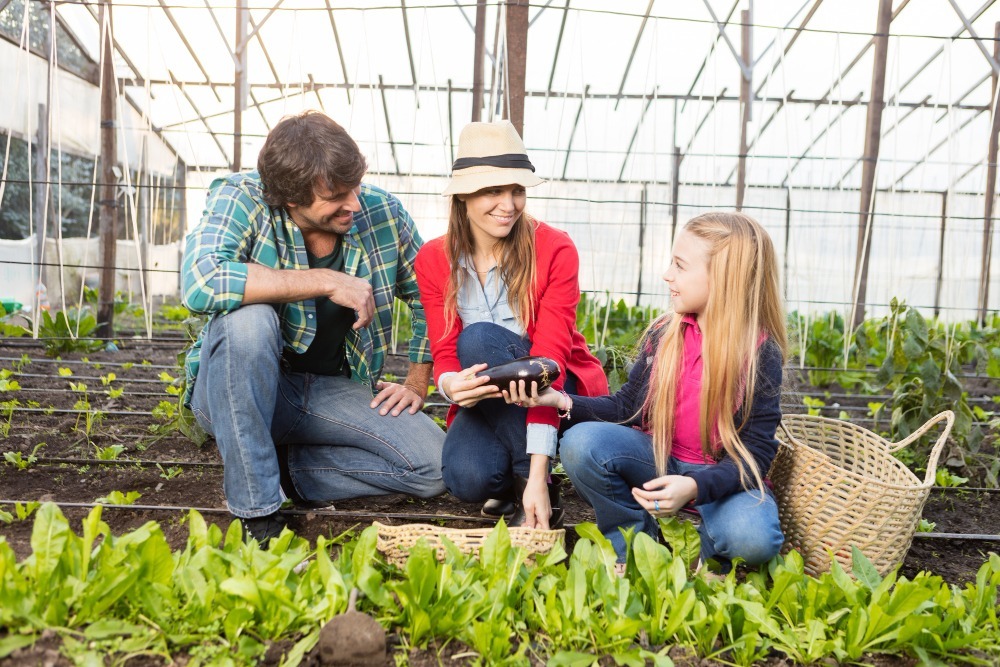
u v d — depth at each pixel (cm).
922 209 1040
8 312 610
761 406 196
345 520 239
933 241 1038
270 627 157
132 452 302
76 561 161
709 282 197
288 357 240
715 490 186
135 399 385
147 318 543
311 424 238
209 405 207
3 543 158
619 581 170
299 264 224
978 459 334
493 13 795
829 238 1034
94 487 262
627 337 527
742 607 168
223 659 147
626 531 186
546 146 1000
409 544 190
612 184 1046
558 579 174
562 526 243
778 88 898
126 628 150
